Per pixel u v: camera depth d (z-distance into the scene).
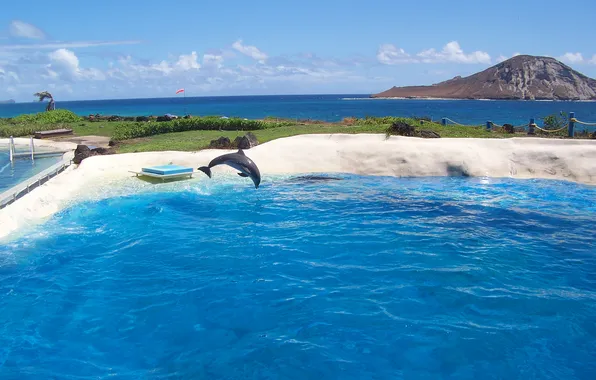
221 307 8.91
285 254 11.45
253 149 22.28
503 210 15.14
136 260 11.12
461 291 9.44
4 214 13.23
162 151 22.06
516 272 10.38
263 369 7.06
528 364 7.12
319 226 13.54
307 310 8.73
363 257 11.23
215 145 23.05
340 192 17.45
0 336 8.02
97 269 10.62
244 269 10.60
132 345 7.77
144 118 44.94
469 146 21.36
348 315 8.53
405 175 20.34
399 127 24.25
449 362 7.16
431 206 15.61
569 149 20.27
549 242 12.24
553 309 8.73
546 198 16.52
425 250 11.66
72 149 27.45
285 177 19.86
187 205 15.48
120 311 8.83
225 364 7.20
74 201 15.65
